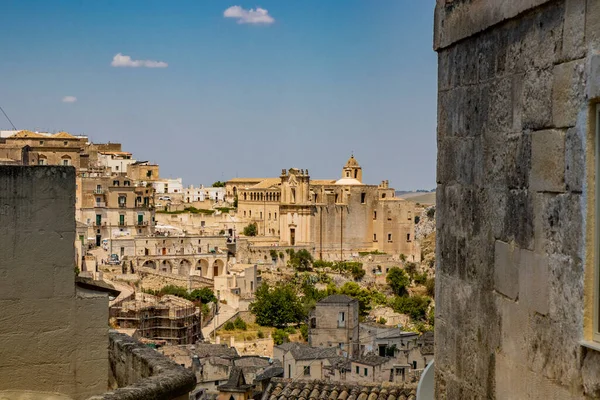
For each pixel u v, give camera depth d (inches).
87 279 692.7
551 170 356.2
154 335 5482.3
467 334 439.8
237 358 4227.4
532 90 371.2
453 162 459.8
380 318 6998.0
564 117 346.9
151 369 636.7
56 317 643.5
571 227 342.6
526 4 370.3
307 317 6766.7
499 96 402.6
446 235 470.0
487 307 416.8
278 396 1059.9
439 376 475.8
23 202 635.5
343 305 5462.6
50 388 641.6
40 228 639.8
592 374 328.2
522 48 380.5
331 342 5447.8
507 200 395.2
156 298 6358.3
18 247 635.5
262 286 7357.3
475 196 430.9
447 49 467.8
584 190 334.3
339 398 1031.6
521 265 381.4
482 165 422.9
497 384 403.5
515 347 386.3
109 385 728.3
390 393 1024.9
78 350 649.0
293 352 4436.5
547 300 359.3
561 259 349.4
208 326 6510.8
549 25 357.7
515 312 386.9
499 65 403.2
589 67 329.7
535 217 369.1
